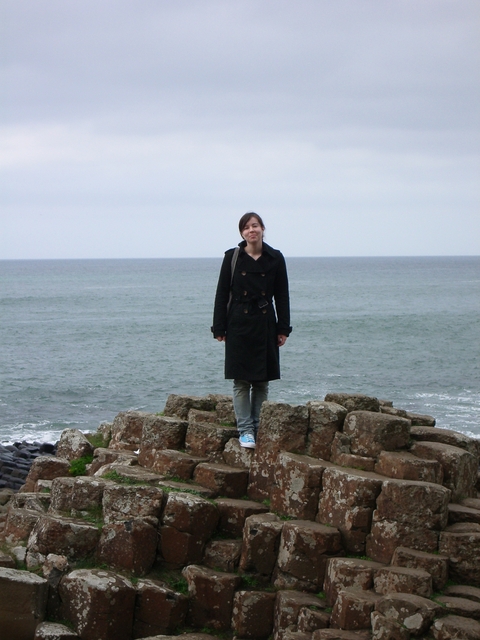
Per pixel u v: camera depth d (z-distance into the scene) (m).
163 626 7.55
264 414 8.96
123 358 44.88
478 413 29.20
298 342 52.22
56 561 7.71
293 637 6.99
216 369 40.72
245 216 9.14
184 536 8.09
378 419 8.45
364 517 7.74
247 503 8.62
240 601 7.66
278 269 9.22
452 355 45.81
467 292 118.31
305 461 8.43
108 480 8.91
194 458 9.32
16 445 22.86
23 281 167.12
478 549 7.36
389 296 108.25
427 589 7.01
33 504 9.49
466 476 8.60
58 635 7.13
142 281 166.88
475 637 6.41
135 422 11.03
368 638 6.73
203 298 104.75
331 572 7.43
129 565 7.82
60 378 37.81
